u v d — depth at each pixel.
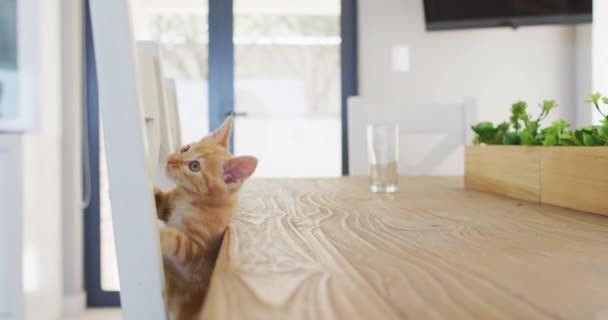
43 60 2.72
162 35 3.08
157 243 0.46
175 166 0.53
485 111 3.05
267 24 3.09
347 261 0.37
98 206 3.00
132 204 0.46
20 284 2.33
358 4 3.04
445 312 0.24
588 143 0.71
